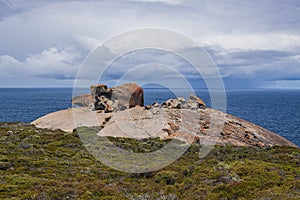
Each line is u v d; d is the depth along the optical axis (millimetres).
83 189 8852
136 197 8453
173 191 8914
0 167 10758
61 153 13430
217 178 9641
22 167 10898
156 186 9492
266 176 9602
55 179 9875
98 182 9516
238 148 16578
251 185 8742
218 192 8406
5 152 12805
